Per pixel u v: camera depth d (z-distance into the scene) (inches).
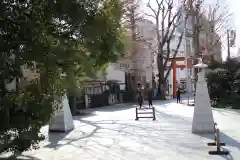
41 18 253.3
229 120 769.6
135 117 895.1
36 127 307.3
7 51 255.6
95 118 896.3
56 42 262.5
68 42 268.2
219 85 1145.4
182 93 2375.7
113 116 935.0
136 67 1833.2
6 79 278.1
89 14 255.9
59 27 268.2
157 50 1895.9
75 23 259.4
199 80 609.9
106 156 448.5
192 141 533.3
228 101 1109.1
